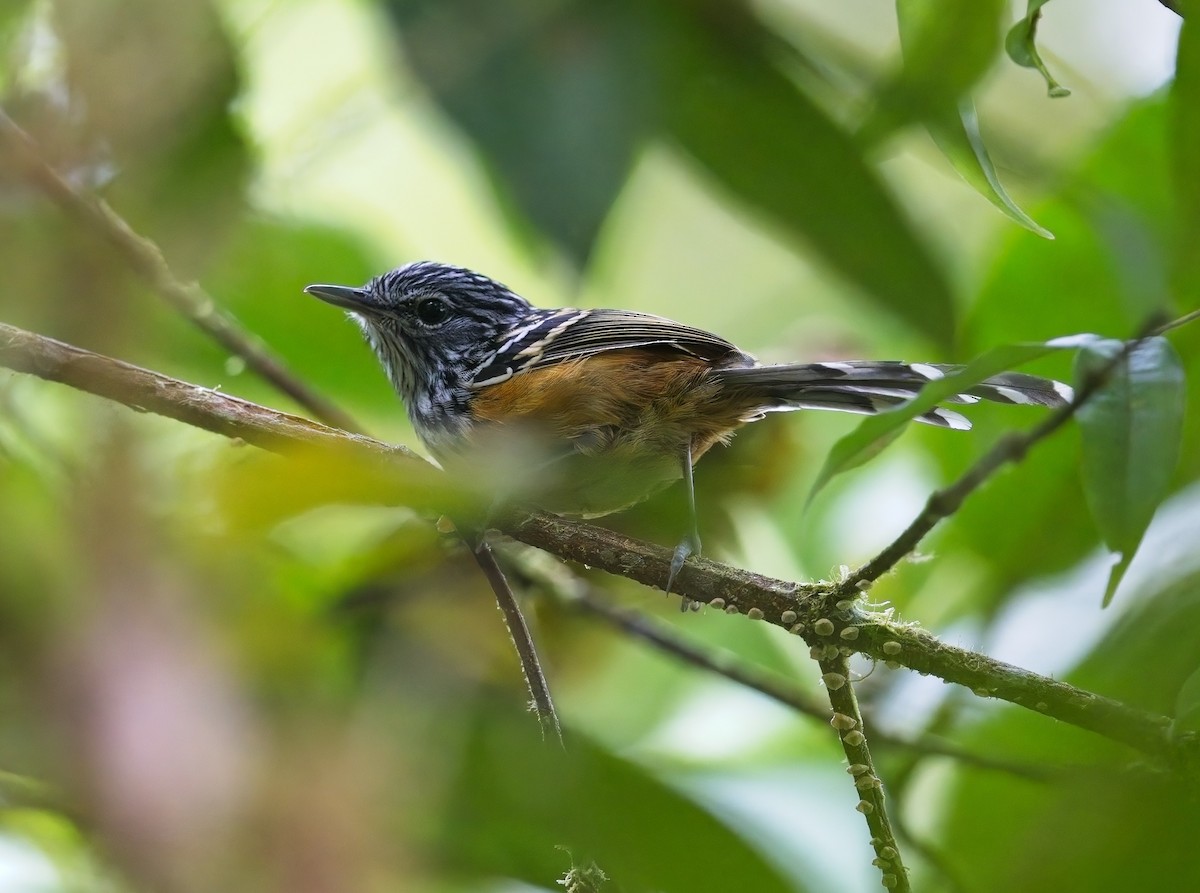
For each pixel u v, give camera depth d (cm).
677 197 1386
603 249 1010
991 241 1023
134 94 912
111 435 671
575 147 889
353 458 611
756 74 921
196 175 956
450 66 898
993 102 1081
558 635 1030
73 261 875
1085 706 591
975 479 548
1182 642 585
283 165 1070
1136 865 457
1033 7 523
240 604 725
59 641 612
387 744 680
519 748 672
